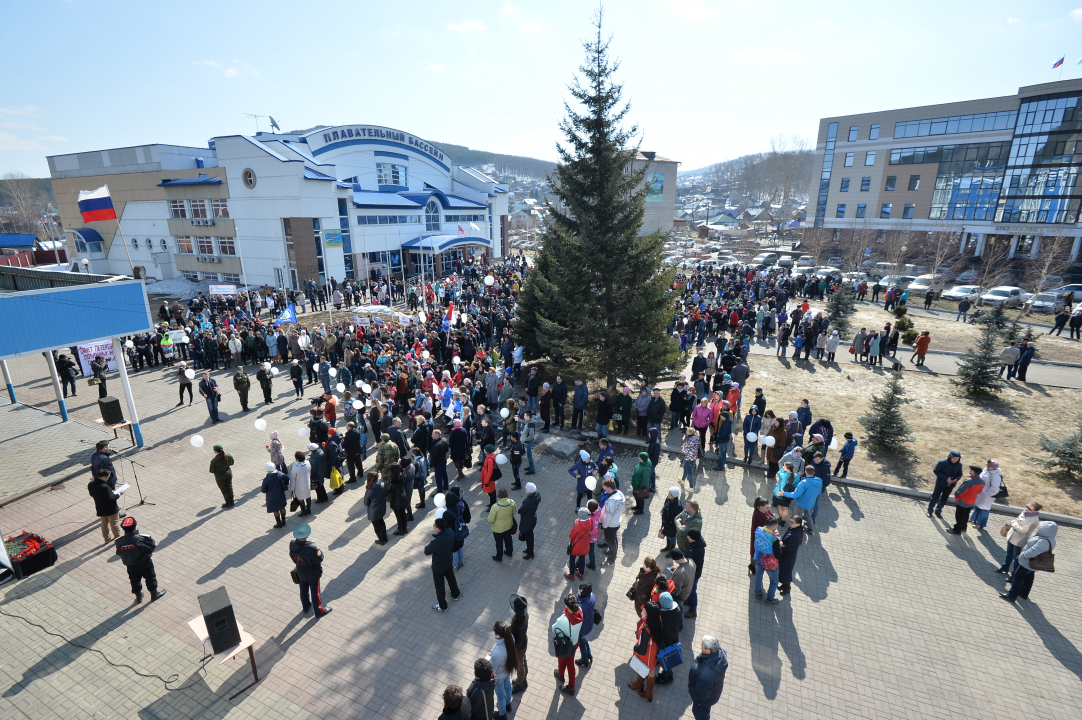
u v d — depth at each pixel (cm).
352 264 4378
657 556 1025
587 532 916
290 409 1811
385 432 1402
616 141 1625
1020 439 1502
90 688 741
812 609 884
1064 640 819
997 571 979
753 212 15100
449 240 4678
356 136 5006
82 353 2170
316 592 853
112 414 1448
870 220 6322
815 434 1243
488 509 1197
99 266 5162
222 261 4322
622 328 1644
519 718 686
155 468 1391
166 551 1045
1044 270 3641
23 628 851
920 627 846
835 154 6544
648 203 8106
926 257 5097
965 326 2922
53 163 5091
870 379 2067
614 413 1545
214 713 699
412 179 5781
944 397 1850
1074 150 4531
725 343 2178
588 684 743
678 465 1402
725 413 1336
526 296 1978
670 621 686
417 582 955
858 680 747
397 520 1131
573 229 1747
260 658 788
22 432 1608
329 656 791
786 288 3591
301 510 1170
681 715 692
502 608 889
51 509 1201
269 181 3859
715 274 4331
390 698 720
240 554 1037
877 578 962
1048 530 848
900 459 1395
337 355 2206
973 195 5525
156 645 816
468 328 2336
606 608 890
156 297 4034
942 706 707
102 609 893
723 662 614
